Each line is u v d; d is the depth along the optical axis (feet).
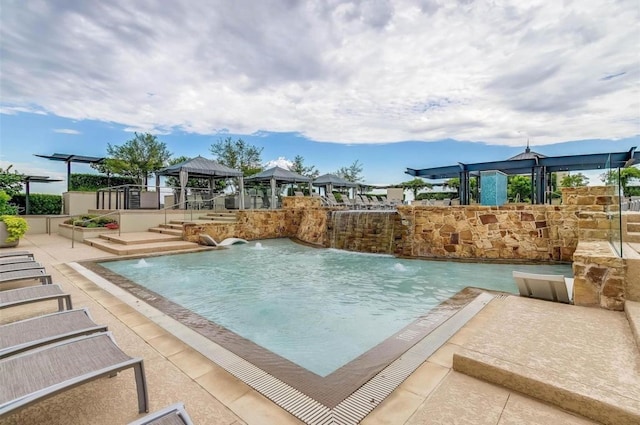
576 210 24.17
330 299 16.24
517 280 13.38
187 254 29.30
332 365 9.24
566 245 24.57
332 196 67.67
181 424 4.94
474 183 73.72
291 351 10.30
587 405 6.33
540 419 6.31
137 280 19.71
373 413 6.59
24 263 16.93
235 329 12.19
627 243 17.07
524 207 25.94
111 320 11.87
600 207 23.34
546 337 9.15
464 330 11.21
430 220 28.45
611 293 11.59
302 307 15.02
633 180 53.26
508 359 7.86
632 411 5.90
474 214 27.14
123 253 26.86
